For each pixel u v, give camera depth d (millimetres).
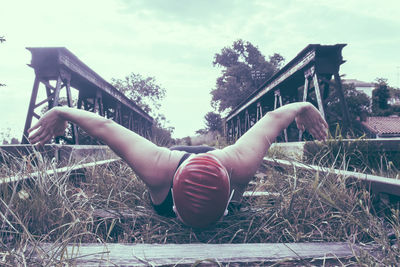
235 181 1539
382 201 1823
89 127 1534
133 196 2211
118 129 1547
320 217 1678
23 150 3549
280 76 11703
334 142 3611
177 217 1547
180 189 1289
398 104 37219
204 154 1361
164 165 1481
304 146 3809
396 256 1168
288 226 1647
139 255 1110
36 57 7461
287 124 1756
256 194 2182
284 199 1926
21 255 1070
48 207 1550
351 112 27234
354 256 1139
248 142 1590
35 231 1416
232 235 1582
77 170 2529
